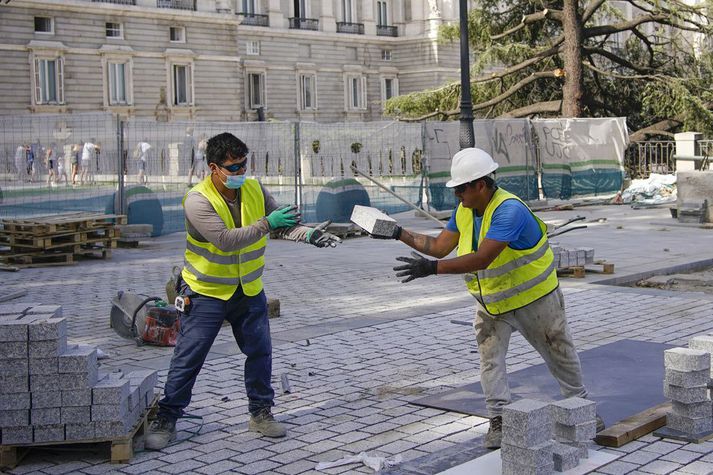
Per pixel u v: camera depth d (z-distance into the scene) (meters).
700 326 8.87
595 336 8.45
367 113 65.06
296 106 61.19
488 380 5.32
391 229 5.15
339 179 18.56
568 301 10.32
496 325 5.27
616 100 35.06
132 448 5.45
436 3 64.50
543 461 4.74
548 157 24.02
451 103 33.81
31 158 18.17
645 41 34.00
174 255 15.69
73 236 14.53
